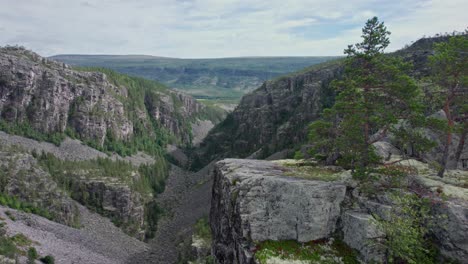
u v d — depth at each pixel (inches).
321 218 1631.4
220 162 2417.6
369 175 1667.1
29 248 3174.2
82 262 3501.5
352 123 1646.2
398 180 1622.8
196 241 4163.4
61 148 7618.1
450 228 1409.9
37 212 4756.4
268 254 1521.9
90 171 6437.0
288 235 1635.1
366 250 1465.3
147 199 6584.6
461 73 1654.8
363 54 1620.3
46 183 5265.8
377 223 1405.0
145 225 5846.5
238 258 1675.7
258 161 2351.1
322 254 1530.5
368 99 1665.8
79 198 5826.8
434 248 1446.9
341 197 1664.6
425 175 1772.9
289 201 1670.8
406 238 1290.6
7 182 4837.6
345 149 1727.4
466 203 1460.4
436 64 1738.4
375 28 1627.7
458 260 1373.0
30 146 7076.8
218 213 2207.2
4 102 7613.2
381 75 1658.5
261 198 1707.7
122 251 4618.6
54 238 3944.4
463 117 1851.6
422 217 1451.8
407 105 1625.2
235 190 1830.7
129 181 6614.2
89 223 5305.1
